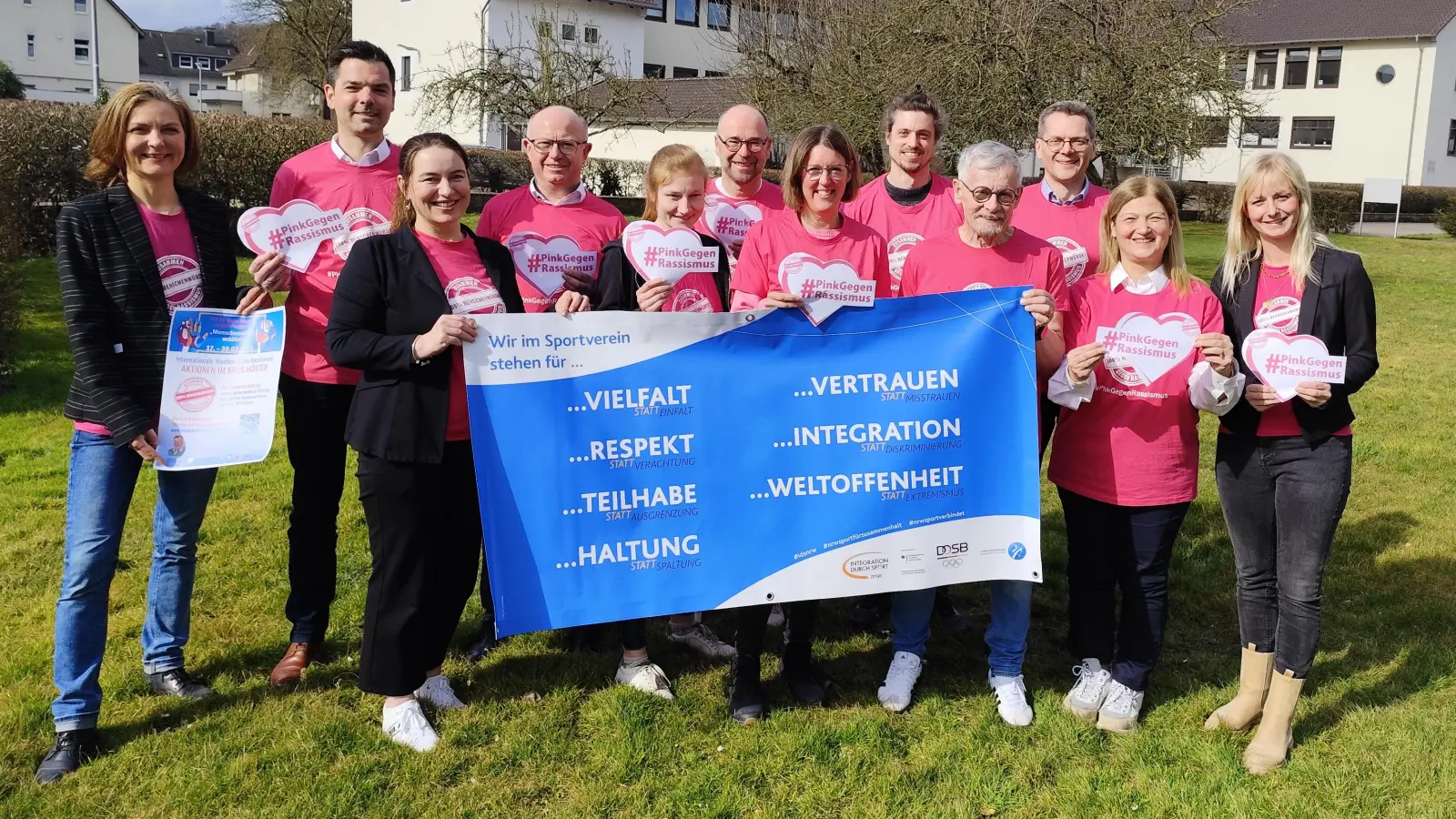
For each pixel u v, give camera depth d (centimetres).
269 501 626
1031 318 364
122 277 344
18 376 916
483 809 329
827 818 328
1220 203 3288
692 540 363
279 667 405
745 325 360
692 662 432
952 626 475
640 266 380
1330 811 329
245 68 7125
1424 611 485
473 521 382
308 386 395
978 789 343
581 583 357
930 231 446
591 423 353
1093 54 1638
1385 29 3891
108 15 6794
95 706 351
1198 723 386
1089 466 370
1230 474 360
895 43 1803
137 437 332
